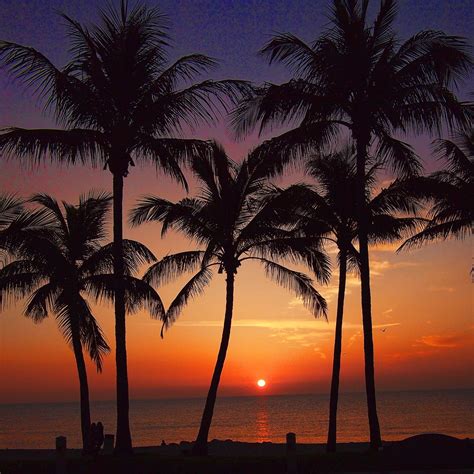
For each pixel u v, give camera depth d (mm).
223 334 30438
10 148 23047
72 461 22250
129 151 24938
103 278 32562
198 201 30797
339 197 31312
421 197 28297
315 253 31406
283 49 24547
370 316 25688
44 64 22984
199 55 24469
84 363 33594
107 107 24250
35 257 26188
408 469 19078
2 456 34281
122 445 23625
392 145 24891
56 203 34406
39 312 33844
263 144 25188
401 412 128875
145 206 29781
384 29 25094
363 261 25812
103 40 24219
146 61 24422
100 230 34812
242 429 98562
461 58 23812
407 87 24438
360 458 21172
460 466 18859
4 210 23797
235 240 30922
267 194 30344
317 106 24703
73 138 23406
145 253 29328
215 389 29844
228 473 20562
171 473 20641
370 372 25578
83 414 33250
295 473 18078
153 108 24125
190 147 24984
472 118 24062
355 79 24562
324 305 32219
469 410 127375
